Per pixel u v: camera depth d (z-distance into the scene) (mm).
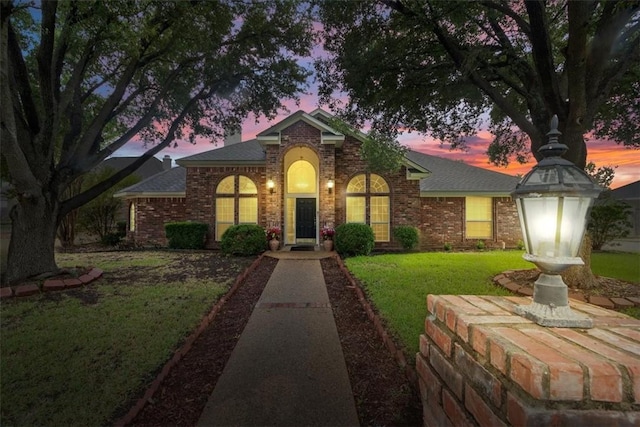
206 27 7555
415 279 7273
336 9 6020
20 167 6281
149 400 2975
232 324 4918
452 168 16875
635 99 7250
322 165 12438
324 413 2803
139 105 9281
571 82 5660
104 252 12719
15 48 6461
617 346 1270
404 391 3092
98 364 3562
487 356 1394
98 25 6012
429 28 5770
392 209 13312
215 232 13852
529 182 1737
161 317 4957
